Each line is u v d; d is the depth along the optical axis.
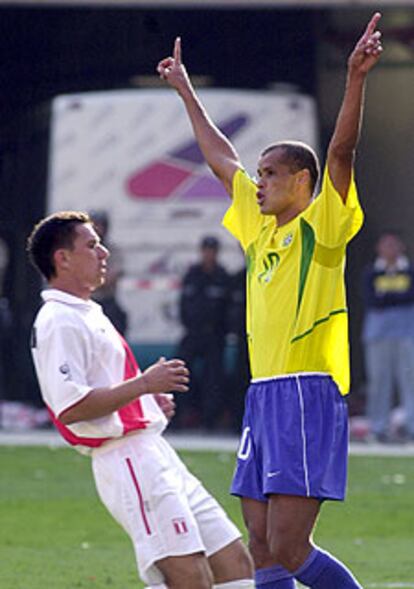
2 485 50.34
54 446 60.22
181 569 22.47
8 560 36.69
